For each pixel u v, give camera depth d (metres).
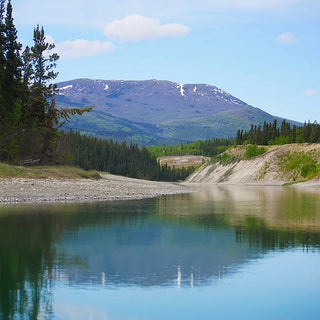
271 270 18.75
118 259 20.28
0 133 74.62
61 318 13.23
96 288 15.98
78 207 40.53
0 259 19.88
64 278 17.11
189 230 29.12
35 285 16.22
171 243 24.38
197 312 13.79
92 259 20.17
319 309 14.15
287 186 157.88
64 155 88.38
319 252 22.41
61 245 23.08
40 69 95.19
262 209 45.28
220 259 20.70
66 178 72.31
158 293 15.52
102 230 28.08
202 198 64.38
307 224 32.62
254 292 15.77
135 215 36.62
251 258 20.97
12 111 76.88
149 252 21.94
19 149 79.62
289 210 44.38
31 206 39.78
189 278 17.42
